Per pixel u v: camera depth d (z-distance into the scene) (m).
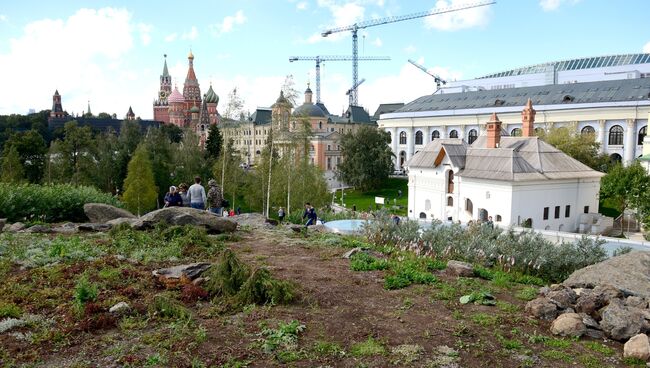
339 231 23.08
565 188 41.44
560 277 16.53
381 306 9.95
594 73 111.38
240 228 19.23
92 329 8.05
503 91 97.94
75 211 22.70
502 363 7.48
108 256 12.41
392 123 108.94
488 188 40.88
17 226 17.36
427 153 50.62
